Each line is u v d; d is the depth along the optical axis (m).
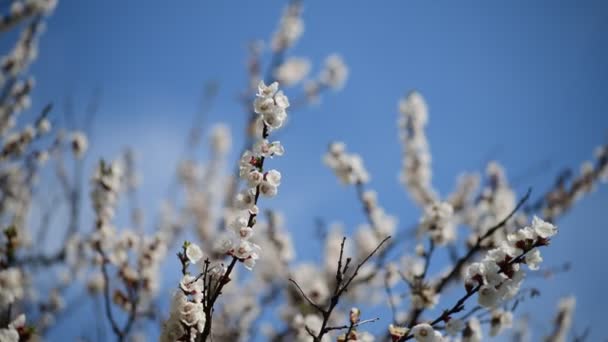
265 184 3.11
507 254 3.12
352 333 3.24
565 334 6.85
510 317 4.13
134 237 5.48
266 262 8.30
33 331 3.49
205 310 2.95
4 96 7.13
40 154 6.49
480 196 7.17
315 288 6.89
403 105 8.62
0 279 4.73
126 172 7.96
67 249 6.44
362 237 8.65
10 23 7.94
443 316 3.11
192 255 3.17
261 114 3.15
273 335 6.66
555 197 7.50
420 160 8.36
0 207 6.57
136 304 4.65
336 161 7.21
